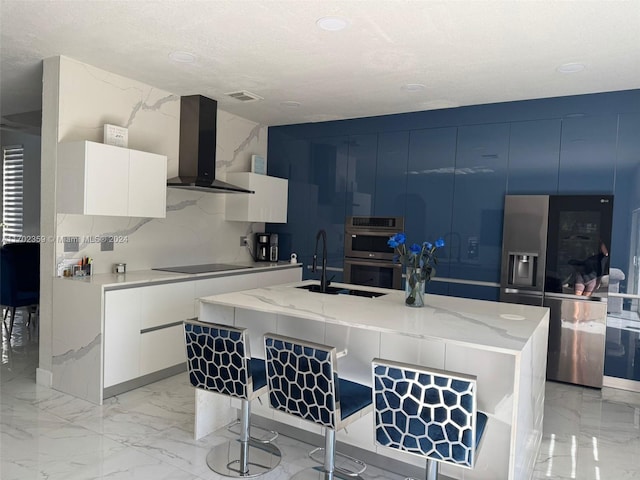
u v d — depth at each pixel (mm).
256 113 5309
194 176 4633
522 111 4461
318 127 5668
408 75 3793
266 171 6047
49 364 3703
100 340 3393
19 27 3006
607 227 3982
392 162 5168
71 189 3514
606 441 3096
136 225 4328
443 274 4875
